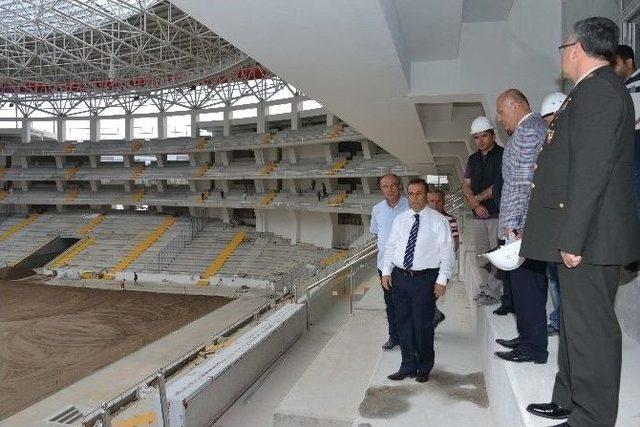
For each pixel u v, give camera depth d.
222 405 8.32
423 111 12.08
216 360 8.82
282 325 10.89
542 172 2.54
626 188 2.18
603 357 2.23
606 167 2.02
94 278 36.00
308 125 40.47
